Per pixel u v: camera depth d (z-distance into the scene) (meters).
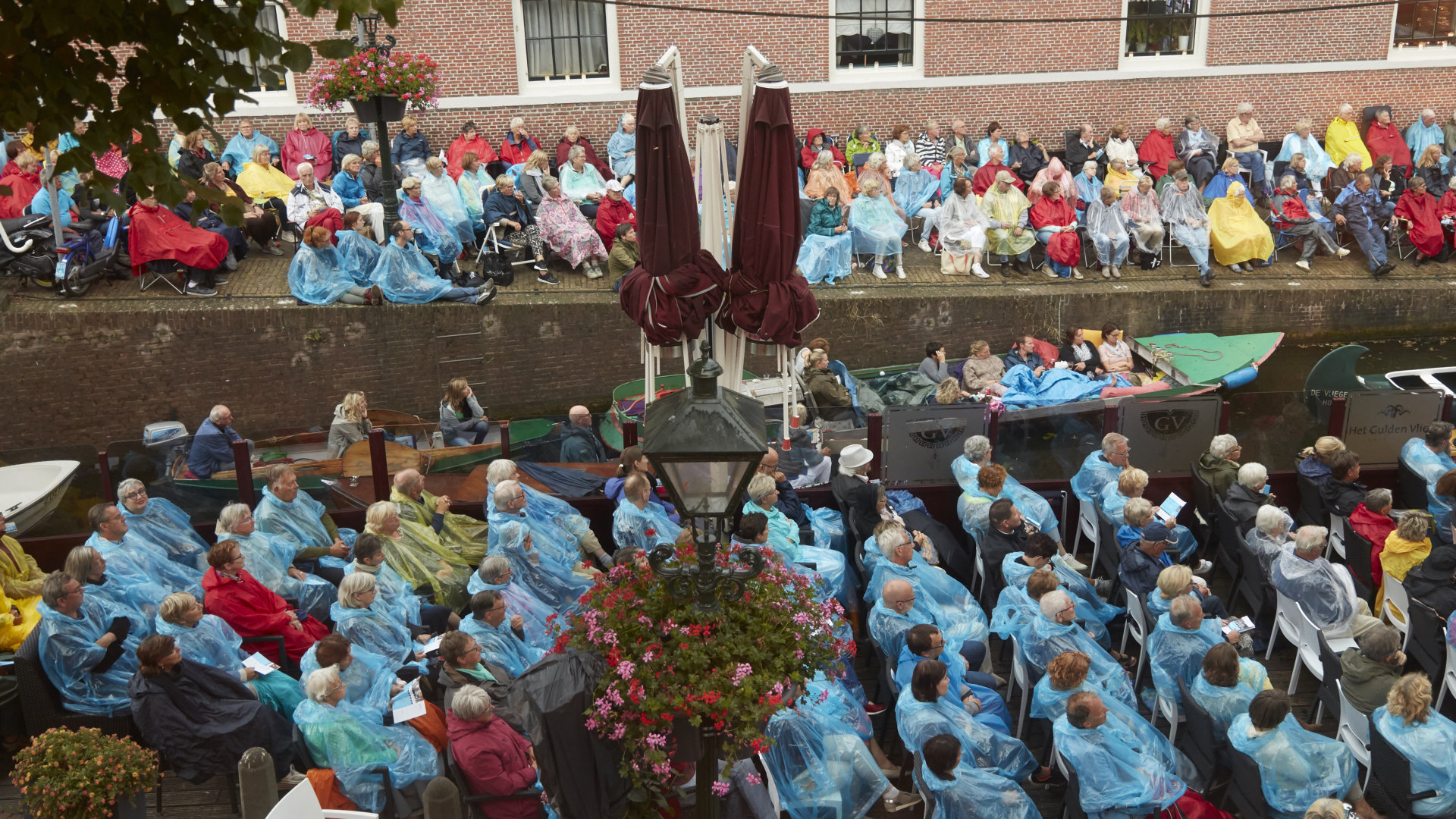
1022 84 20.09
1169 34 20.23
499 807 6.22
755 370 13.03
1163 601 7.90
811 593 4.78
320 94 14.24
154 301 14.09
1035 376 13.96
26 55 3.52
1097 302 16.27
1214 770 6.86
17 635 7.69
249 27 3.67
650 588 4.64
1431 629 7.84
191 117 3.74
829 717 6.69
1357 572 9.12
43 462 9.74
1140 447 10.70
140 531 8.98
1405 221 17.45
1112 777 6.27
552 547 9.01
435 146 18.84
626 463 9.34
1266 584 8.70
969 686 7.29
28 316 13.55
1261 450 10.88
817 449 10.66
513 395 15.23
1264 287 16.62
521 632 8.00
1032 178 18.80
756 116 6.16
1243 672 7.08
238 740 6.66
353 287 14.42
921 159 18.59
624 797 5.00
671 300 6.44
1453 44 20.66
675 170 6.23
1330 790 6.40
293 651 7.93
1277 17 20.12
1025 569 8.23
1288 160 19.41
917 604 7.95
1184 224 16.83
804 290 6.55
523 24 18.56
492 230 15.55
